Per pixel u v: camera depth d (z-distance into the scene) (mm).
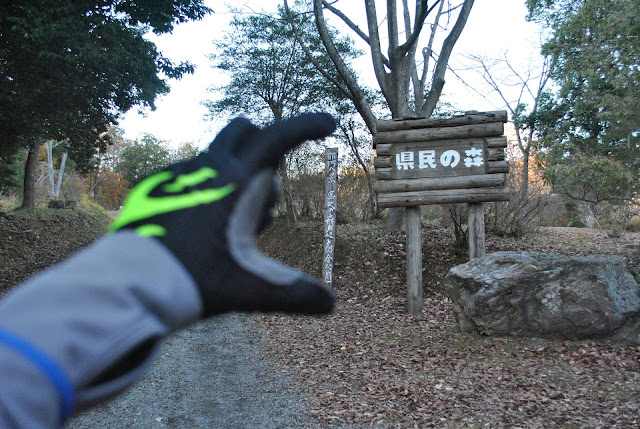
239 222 490
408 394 5516
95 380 413
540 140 9320
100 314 417
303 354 7223
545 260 7105
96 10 13516
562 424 4582
